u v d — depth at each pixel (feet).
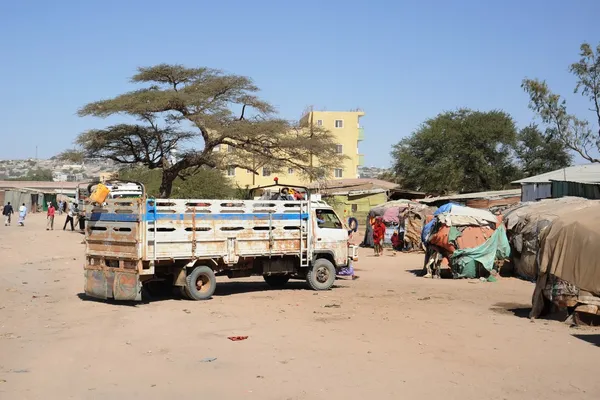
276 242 53.88
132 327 37.81
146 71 144.56
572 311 39.70
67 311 43.78
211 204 50.06
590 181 98.48
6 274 65.77
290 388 24.72
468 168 205.77
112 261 48.44
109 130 146.30
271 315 42.27
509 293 56.24
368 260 91.97
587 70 144.77
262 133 140.56
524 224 68.49
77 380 25.91
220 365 28.43
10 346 32.32
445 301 50.14
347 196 166.30
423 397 23.61
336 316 41.88
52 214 144.36
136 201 46.24
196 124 136.98
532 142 206.18
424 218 105.91
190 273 49.26
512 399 23.44
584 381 25.88
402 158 208.74
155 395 23.84
